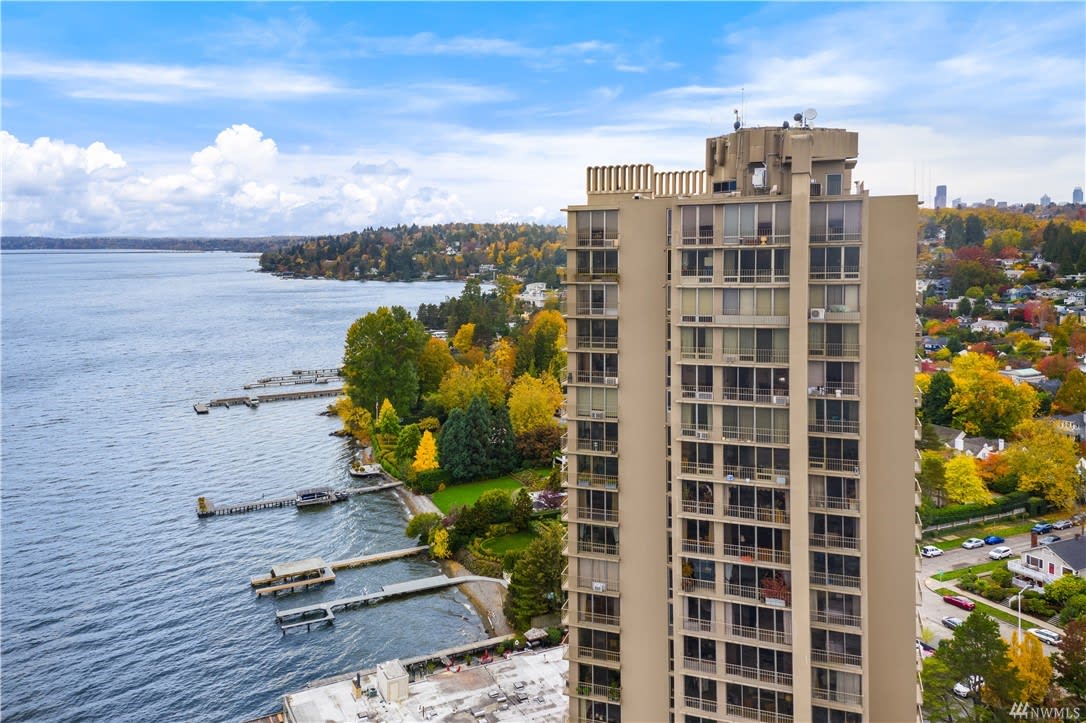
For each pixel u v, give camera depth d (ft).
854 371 228.02
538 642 455.22
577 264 261.03
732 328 236.43
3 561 584.40
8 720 406.21
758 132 250.37
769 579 236.43
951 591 500.33
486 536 606.55
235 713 410.31
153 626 494.59
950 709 352.90
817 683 235.81
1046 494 622.13
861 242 224.53
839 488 231.09
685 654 248.73
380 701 384.47
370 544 622.95
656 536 258.37
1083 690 360.07
